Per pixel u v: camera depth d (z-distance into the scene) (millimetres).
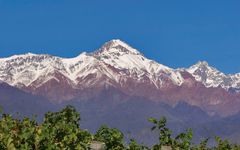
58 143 43625
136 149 51094
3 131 42844
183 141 51531
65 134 45531
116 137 51156
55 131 45312
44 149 41188
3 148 39500
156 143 51375
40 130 42250
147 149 51375
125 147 51438
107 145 51062
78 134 46156
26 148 40031
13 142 40438
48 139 41875
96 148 50031
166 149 51094
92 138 50281
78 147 43938
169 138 51531
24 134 41094
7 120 43875
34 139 41094
